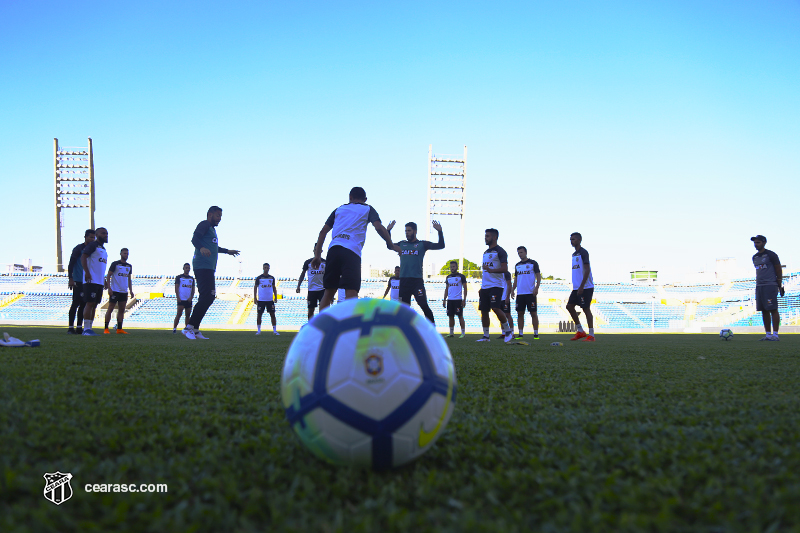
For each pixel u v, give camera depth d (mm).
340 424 1421
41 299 32000
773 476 1408
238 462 1499
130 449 1628
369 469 1477
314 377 1476
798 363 4930
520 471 1458
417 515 1147
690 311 34688
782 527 1121
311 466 1504
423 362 1499
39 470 1396
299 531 1056
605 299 36938
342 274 5922
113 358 4539
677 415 2270
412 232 9711
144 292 34844
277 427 1978
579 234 10234
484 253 9352
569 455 1621
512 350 6934
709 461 1502
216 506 1189
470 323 31562
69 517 1141
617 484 1347
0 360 4051
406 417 1431
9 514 1129
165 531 1071
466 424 2043
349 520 1110
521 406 2482
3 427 1816
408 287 9625
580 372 4027
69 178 34531
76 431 1797
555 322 32406
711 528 1105
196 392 2760
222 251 9250
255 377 3408
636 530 1080
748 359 5422
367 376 1427
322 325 1566
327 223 6145
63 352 5086
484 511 1188
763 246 10703
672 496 1278
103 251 9547
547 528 1089
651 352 6613
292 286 37188
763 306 10695
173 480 1350
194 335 8781
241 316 32250
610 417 2227
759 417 2227
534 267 10430
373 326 1504
